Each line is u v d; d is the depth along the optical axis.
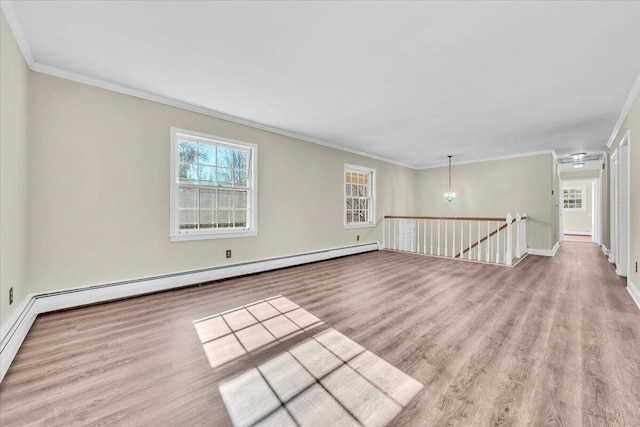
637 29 2.07
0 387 1.60
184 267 3.58
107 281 3.01
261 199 4.43
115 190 3.06
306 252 5.13
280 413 1.40
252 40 2.25
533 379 1.65
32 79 2.57
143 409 1.43
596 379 1.64
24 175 2.44
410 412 1.40
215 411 1.42
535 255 6.03
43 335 2.23
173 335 2.25
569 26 2.06
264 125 4.42
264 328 2.38
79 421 1.35
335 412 1.40
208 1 1.82
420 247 8.19
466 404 1.45
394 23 2.04
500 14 1.94
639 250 2.98
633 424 1.30
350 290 3.46
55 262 2.71
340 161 5.83
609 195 5.77
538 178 6.20
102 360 1.88
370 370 1.76
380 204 6.91
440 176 7.83
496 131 4.73
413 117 4.05
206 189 3.84
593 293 3.30
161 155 3.38
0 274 1.85
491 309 2.79
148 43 2.29
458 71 2.74
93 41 2.27
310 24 2.06
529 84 3.01
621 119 3.97
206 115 3.78
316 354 1.96
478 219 5.32
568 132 4.77
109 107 3.01
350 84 3.02
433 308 2.83
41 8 1.88
